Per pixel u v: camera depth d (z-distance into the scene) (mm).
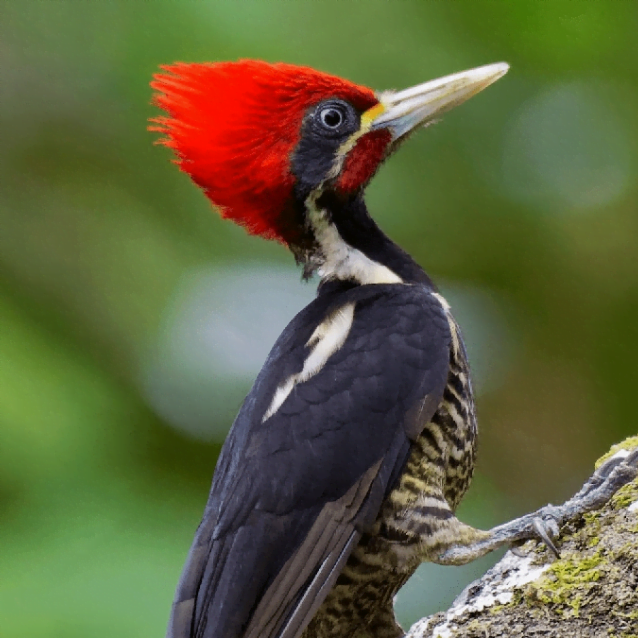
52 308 12031
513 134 12719
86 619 9195
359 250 8984
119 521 10086
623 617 6547
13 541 9805
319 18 12602
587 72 12656
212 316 12359
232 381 12023
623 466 7230
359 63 12523
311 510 7680
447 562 7812
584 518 7156
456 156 12664
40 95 13109
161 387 11766
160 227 12727
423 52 12594
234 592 7484
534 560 7102
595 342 12828
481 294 12875
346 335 8188
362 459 7777
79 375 11312
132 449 11023
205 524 7879
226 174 8828
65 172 12992
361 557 7922
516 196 12641
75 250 12484
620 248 12734
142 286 12367
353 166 8961
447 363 8102
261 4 12586
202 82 8812
